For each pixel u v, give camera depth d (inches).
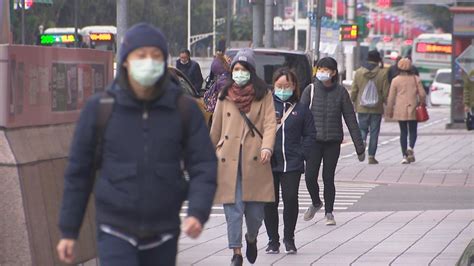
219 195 910.4
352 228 1196.5
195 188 543.2
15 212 756.0
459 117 3043.8
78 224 545.6
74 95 876.0
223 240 1105.4
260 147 920.9
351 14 3860.7
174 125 541.6
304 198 1504.7
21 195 754.8
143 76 526.0
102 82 933.8
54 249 791.7
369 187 1646.2
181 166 550.3
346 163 2023.9
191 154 548.1
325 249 1054.4
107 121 538.9
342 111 1219.9
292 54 2156.7
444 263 962.7
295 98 1031.0
